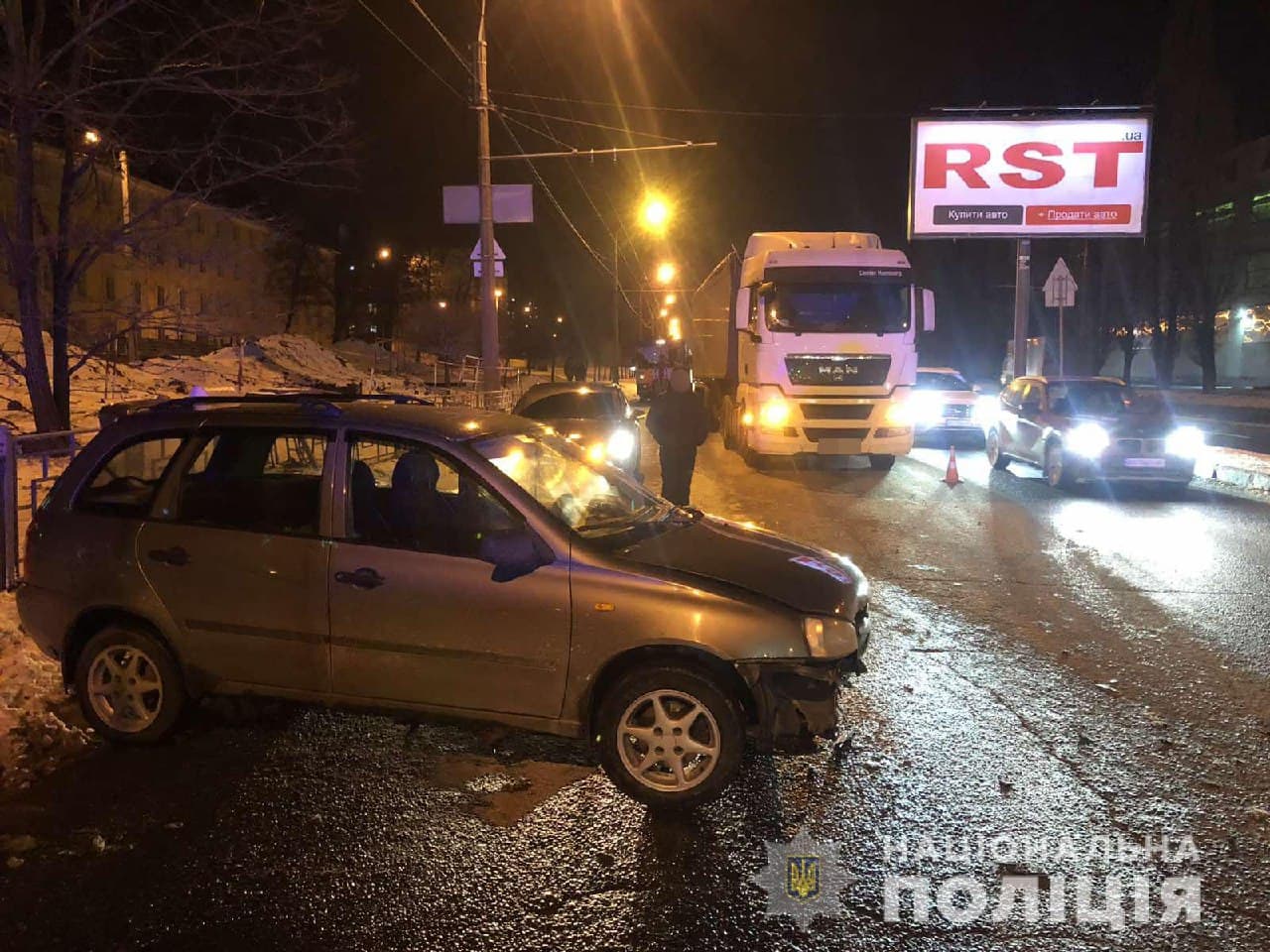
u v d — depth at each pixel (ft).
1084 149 77.30
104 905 11.21
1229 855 12.59
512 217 65.26
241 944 10.53
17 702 16.63
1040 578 27.96
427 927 10.87
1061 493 45.44
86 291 122.01
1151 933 10.89
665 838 12.88
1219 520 37.93
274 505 15.48
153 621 15.33
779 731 13.61
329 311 224.94
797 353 50.34
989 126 78.13
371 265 230.07
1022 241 79.10
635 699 13.71
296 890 11.59
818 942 10.70
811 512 39.73
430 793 14.07
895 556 30.89
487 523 15.26
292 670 14.98
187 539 15.25
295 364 112.68
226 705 17.25
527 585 13.94
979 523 37.14
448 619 14.19
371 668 14.62
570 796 14.03
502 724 14.47
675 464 31.09
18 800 13.75
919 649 21.29
